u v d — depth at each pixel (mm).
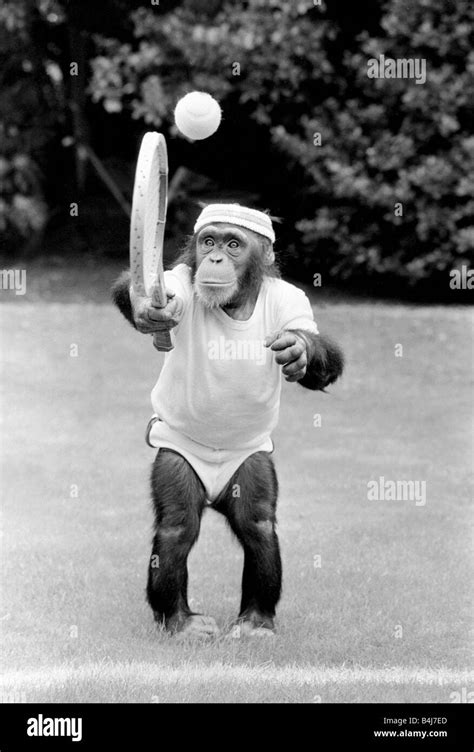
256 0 21828
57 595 7934
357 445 13062
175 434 7039
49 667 6555
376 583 8266
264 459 7113
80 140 25344
